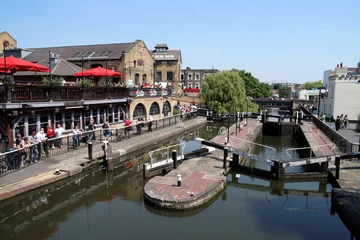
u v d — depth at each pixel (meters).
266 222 10.07
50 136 15.55
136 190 13.04
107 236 8.91
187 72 72.62
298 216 10.65
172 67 55.16
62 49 39.34
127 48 34.97
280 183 14.27
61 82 18.83
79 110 19.14
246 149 19.61
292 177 14.34
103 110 21.80
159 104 32.88
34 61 29.30
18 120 14.77
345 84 33.44
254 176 15.19
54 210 10.86
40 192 11.67
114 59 34.50
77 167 13.47
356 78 33.12
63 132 17.39
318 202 12.12
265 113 34.62
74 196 12.35
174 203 10.38
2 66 13.53
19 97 14.48
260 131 31.47
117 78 33.09
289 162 14.27
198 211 10.82
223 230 9.38
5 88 13.82
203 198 11.05
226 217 10.36
